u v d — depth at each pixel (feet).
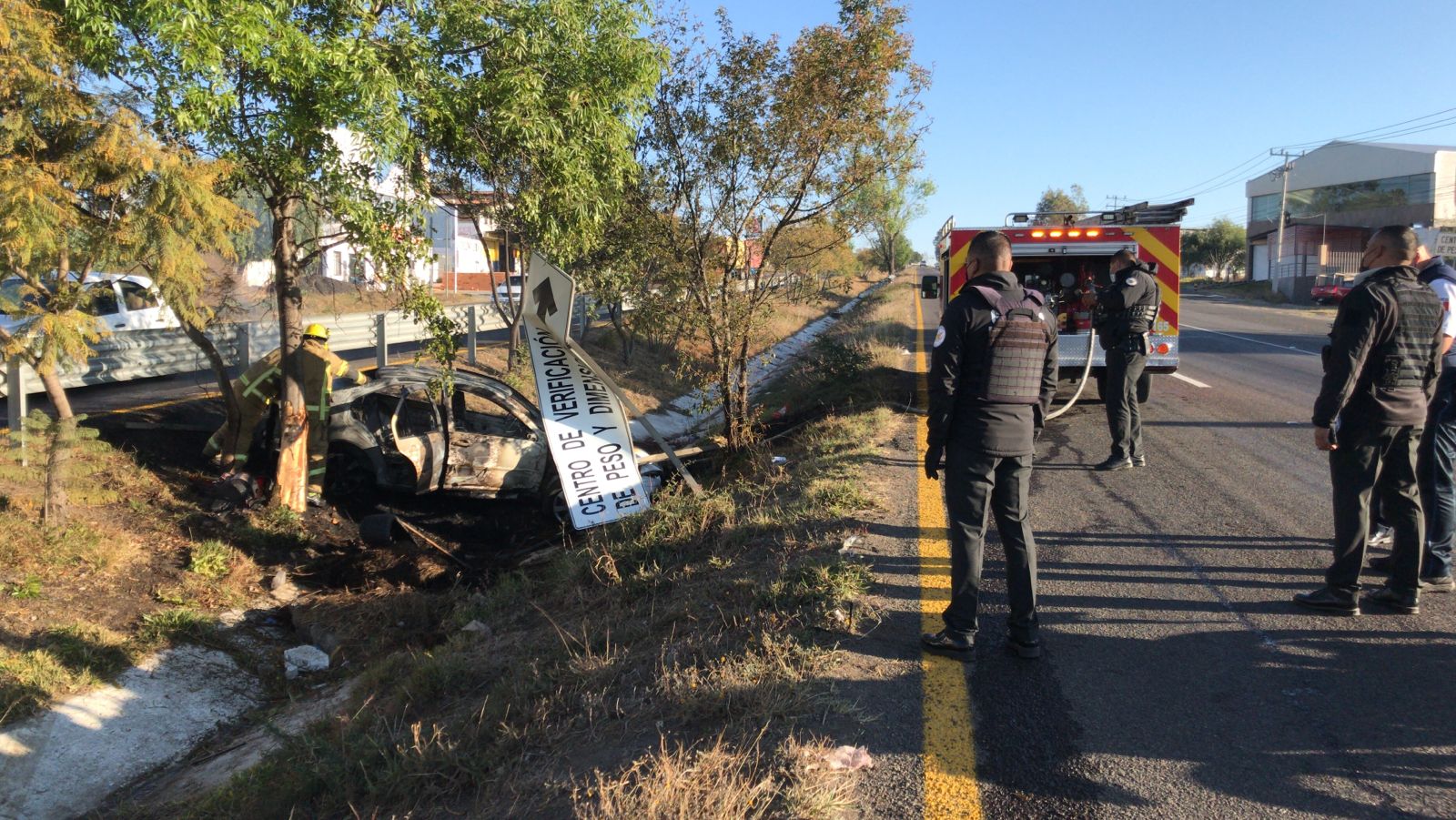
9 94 20.17
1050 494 23.93
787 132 30.01
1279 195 218.18
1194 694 12.75
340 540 27.73
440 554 26.76
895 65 29.60
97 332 24.12
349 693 18.40
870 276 219.41
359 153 25.35
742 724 11.78
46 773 16.46
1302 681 13.08
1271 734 11.71
